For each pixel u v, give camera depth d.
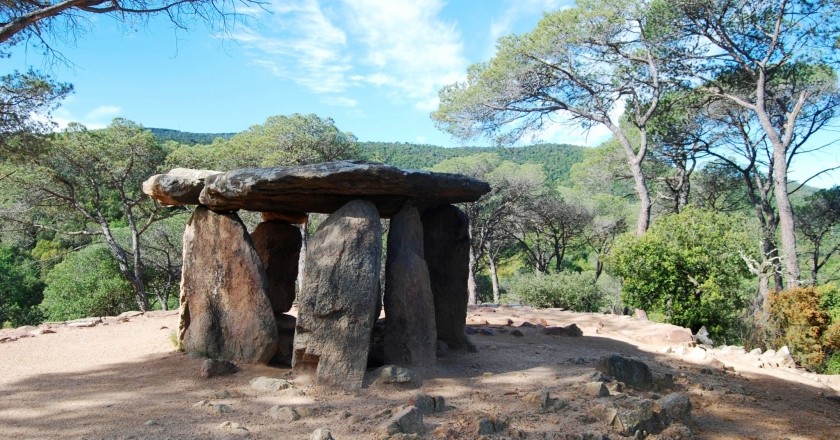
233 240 6.32
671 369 6.68
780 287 18.31
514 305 13.63
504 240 30.31
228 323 6.23
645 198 17.23
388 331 5.93
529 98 17.78
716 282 12.55
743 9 16.00
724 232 13.19
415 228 6.23
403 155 56.06
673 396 4.95
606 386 5.13
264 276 6.25
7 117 14.40
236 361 6.10
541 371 5.93
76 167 18.31
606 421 4.42
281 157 20.22
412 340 5.89
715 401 5.61
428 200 6.71
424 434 4.09
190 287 6.54
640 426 4.37
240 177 5.82
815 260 21.84
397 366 5.43
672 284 12.73
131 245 21.66
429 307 6.06
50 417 4.47
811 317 10.30
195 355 6.29
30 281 24.52
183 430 4.13
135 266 19.36
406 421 4.10
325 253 5.55
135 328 8.45
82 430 4.16
